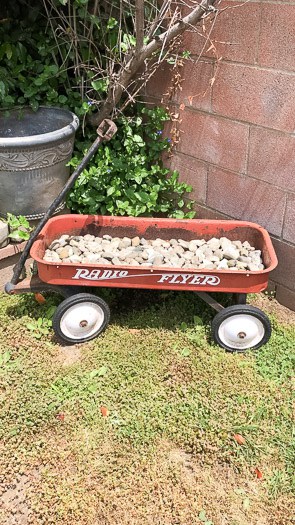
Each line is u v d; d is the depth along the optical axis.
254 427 1.41
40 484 1.29
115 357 1.61
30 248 1.65
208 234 1.83
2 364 1.59
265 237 1.71
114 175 2.05
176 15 1.74
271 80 1.62
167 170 2.08
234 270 1.56
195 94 1.88
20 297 1.84
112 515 1.23
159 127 2.05
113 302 1.86
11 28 1.99
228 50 1.72
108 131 1.53
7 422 1.42
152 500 1.26
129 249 1.77
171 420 1.42
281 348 1.66
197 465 1.34
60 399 1.48
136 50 1.75
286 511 1.25
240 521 1.23
